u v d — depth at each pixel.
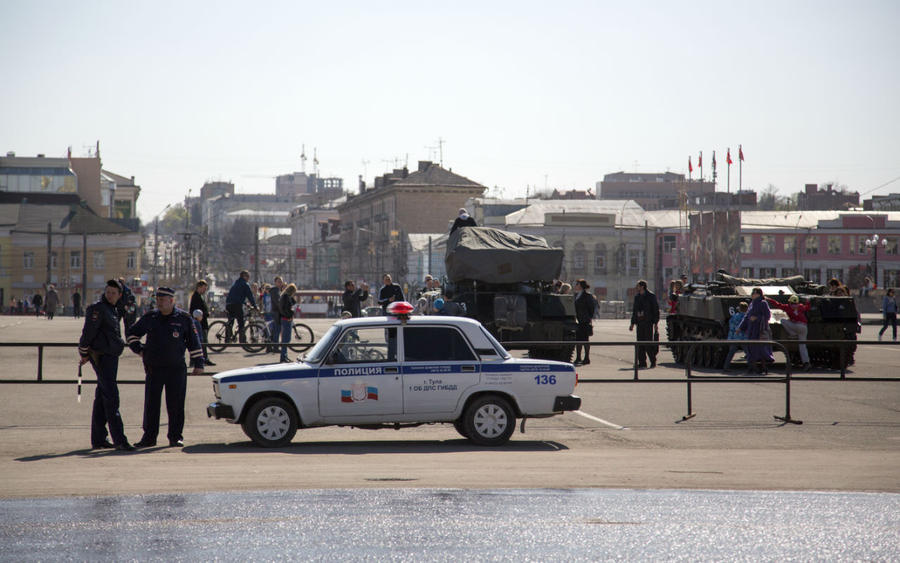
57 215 128.25
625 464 13.29
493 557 8.05
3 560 7.84
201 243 141.75
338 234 195.50
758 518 9.59
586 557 8.06
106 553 8.09
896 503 10.39
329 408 15.17
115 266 127.50
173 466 12.91
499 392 15.55
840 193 190.50
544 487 11.24
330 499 10.42
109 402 14.69
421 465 13.09
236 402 15.00
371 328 15.47
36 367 28.97
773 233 126.62
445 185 149.50
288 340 33.22
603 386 25.00
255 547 8.32
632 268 126.94
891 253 127.06
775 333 30.42
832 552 8.28
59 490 10.88
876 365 32.06
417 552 8.18
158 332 15.20
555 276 33.41
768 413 19.94
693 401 21.94
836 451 15.06
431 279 41.06
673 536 8.80
